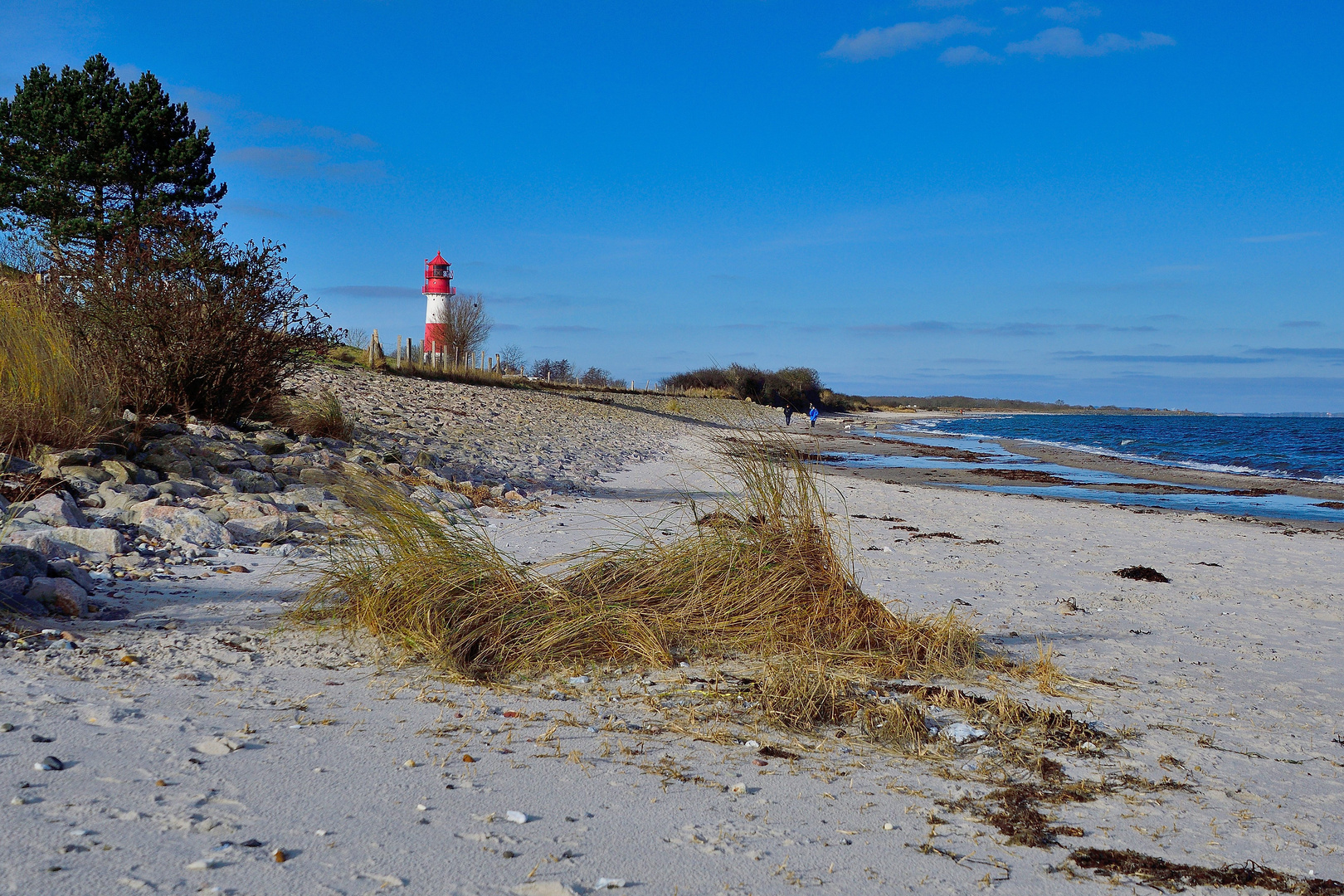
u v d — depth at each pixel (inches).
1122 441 2209.6
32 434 357.7
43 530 267.0
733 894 102.3
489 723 157.4
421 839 108.7
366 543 239.8
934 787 143.2
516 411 1152.2
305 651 192.9
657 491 627.8
